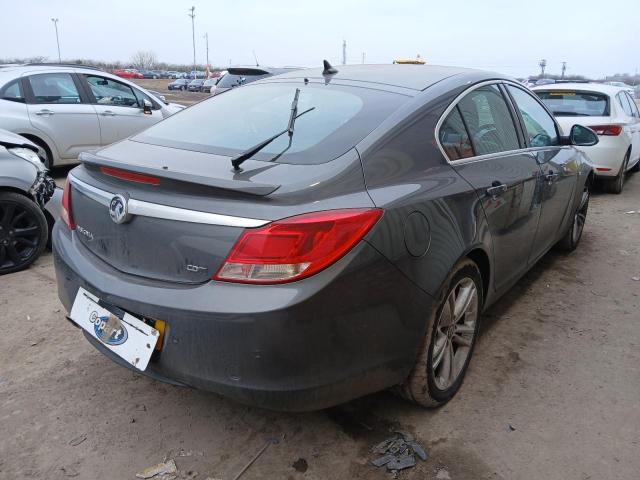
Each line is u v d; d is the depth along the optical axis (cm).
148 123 848
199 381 204
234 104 298
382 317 215
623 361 320
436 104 270
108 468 230
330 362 204
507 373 304
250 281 193
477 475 229
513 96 362
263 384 197
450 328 267
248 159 228
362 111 254
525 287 427
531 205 342
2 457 234
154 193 215
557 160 399
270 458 238
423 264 229
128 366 220
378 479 227
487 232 279
